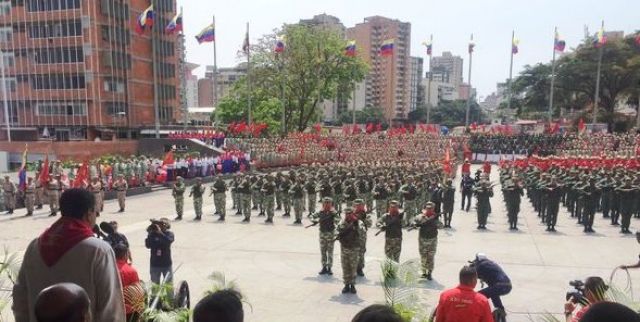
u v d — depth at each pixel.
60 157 44.94
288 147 46.78
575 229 19.28
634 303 5.76
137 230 19.02
